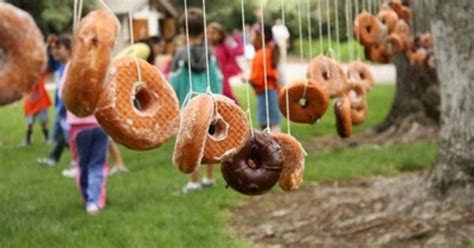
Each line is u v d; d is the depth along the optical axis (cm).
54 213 325
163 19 1302
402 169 408
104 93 113
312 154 466
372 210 302
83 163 326
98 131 321
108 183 396
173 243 274
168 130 122
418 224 279
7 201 356
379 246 268
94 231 289
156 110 121
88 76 105
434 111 522
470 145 291
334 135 550
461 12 284
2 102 101
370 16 254
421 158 423
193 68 343
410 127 522
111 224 301
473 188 291
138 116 119
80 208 334
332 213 304
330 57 203
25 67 101
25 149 554
